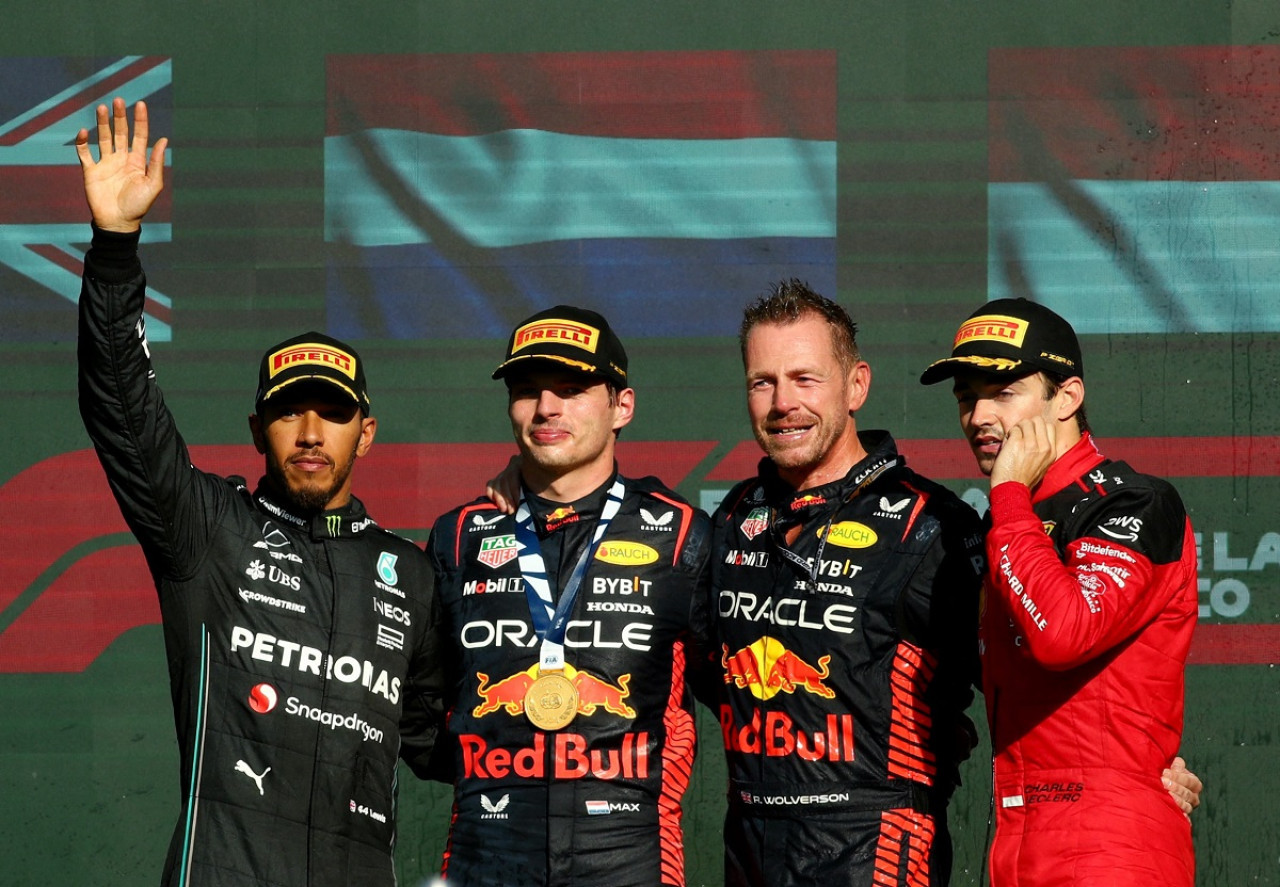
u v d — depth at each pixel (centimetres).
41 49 1408
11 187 1403
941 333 1380
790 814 914
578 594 969
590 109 1402
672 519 1008
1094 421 1367
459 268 1398
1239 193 1371
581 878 920
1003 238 1380
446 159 1404
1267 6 1378
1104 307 1373
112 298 861
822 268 1388
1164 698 844
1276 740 1329
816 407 937
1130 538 834
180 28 1412
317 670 923
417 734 1019
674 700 981
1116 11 1385
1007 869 848
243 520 944
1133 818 820
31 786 1352
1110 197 1379
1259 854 1320
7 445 1384
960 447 1373
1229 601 1347
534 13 1407
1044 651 792
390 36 1409
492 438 1390
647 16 1404
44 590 1371
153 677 1363
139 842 1348
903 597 910
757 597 949
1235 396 1362
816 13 1395
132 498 888
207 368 1394
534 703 938
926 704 917
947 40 1390
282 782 898
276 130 1407
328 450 946
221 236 1402
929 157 1385
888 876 887
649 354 1391
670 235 1395
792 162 1391
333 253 1400
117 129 883
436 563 1019
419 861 1359
